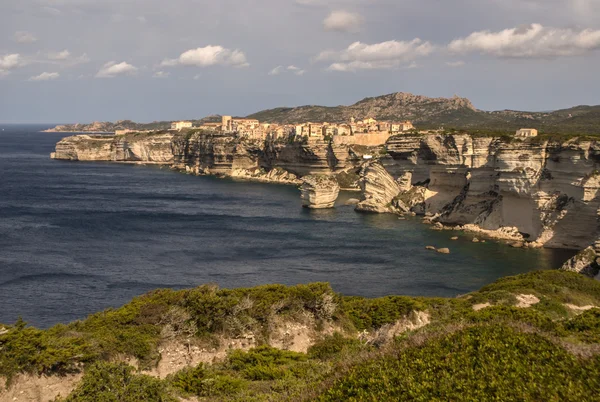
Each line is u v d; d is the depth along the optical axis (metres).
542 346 19.97
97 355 26.55
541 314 36.72
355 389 18.84
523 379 17.84
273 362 28.83
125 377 23.08
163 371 28.75
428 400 17.27
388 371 19.42
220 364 28.59
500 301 44.16
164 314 32.44
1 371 23.73
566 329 32.69
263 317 34.31
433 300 42.66
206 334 32.03
